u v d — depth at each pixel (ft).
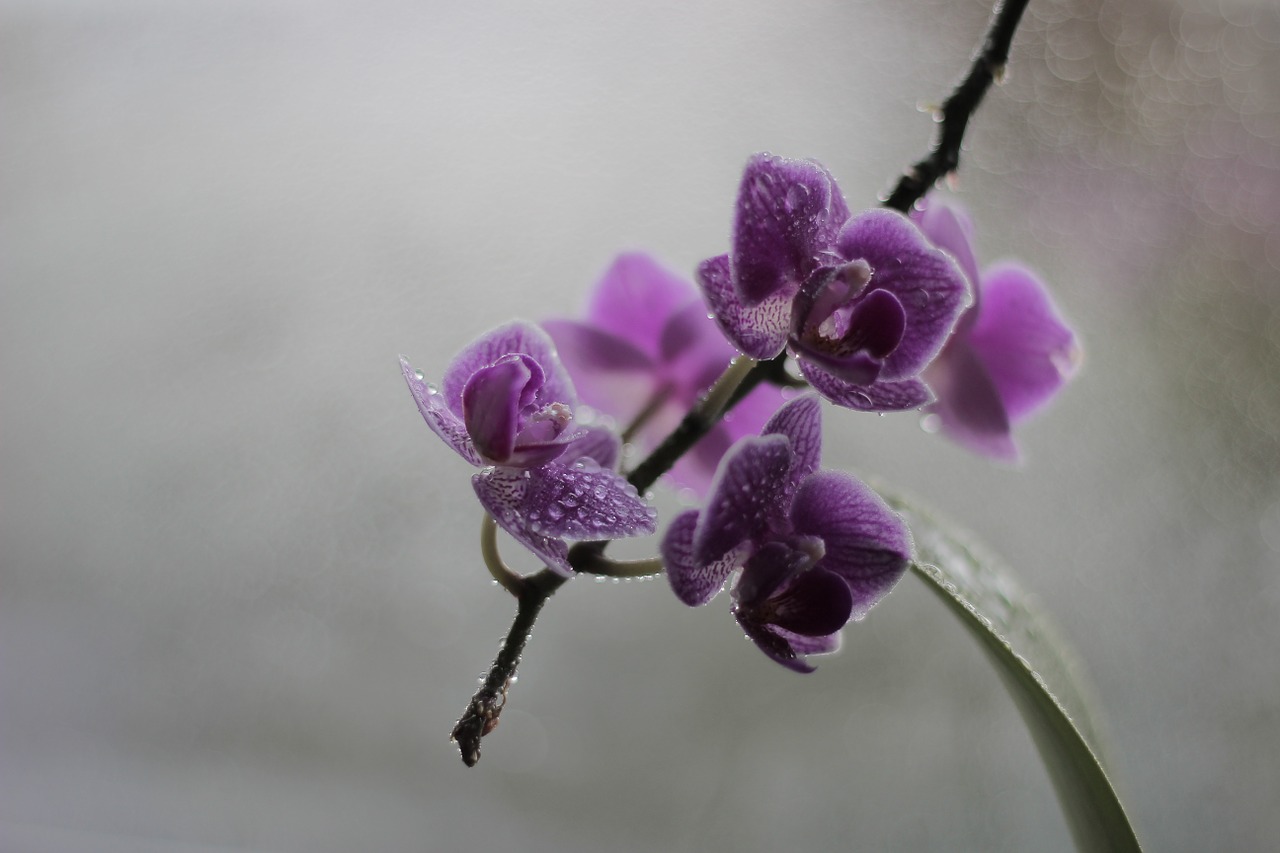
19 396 3.95
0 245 4.06
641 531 1.97
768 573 1.95
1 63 4.18
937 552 2.19
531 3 4.17
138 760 3.71
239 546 3.88
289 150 4.15
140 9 4.22
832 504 1.98
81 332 4.02
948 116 2.15
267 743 3.77
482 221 4.09
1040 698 2.03
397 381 3.97
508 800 3.81
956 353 2.31
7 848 3.47
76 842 3.53
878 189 4.09
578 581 3.99
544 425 2.00
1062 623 3.97
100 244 4.10
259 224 4.12
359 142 4.15
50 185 4.13
